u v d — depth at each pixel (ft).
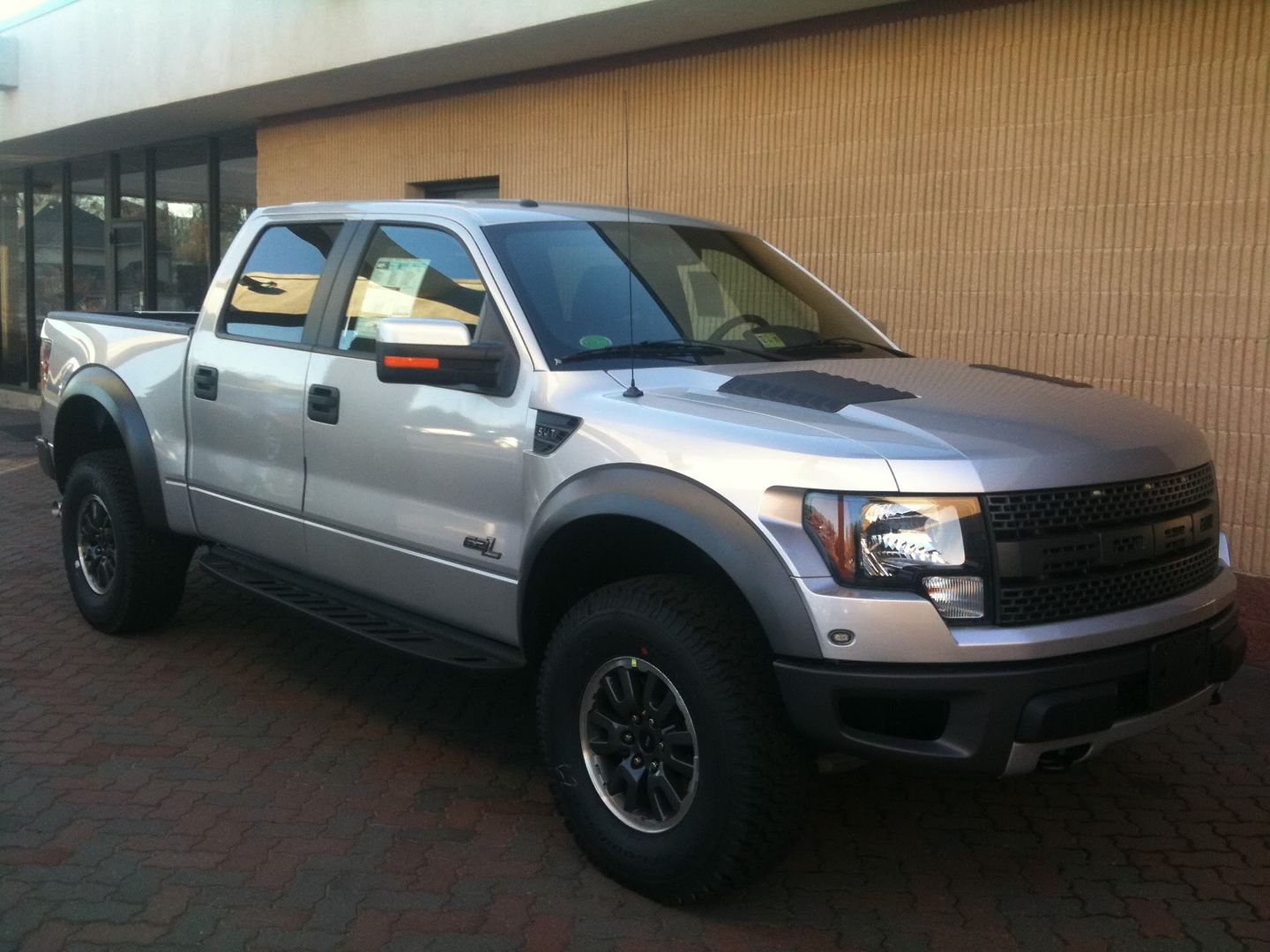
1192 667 11.14
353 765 14.70
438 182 37.52
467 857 12.35
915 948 10.73
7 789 13.89
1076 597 10.48
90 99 44.62
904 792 14.11
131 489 18.80
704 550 10.64
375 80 35.78
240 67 37.37
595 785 11.73
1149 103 22.75
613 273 14.26
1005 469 10.30
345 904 11.37
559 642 11.87
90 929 10.89
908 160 26.35
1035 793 14.08
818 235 28.07
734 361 13.56
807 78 27.96
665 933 10.93
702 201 30.35
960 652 9.95
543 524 12.10
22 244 61.36
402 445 13.99
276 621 20.86
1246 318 21.91
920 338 26.45
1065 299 24.17
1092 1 23.30
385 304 14.85
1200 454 12.03
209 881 11.78
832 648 10.05
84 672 18.07
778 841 10.61
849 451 10.32
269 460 16.03
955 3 25.30
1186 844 12.80
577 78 32.91
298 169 42.39
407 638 14.03
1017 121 24.57
